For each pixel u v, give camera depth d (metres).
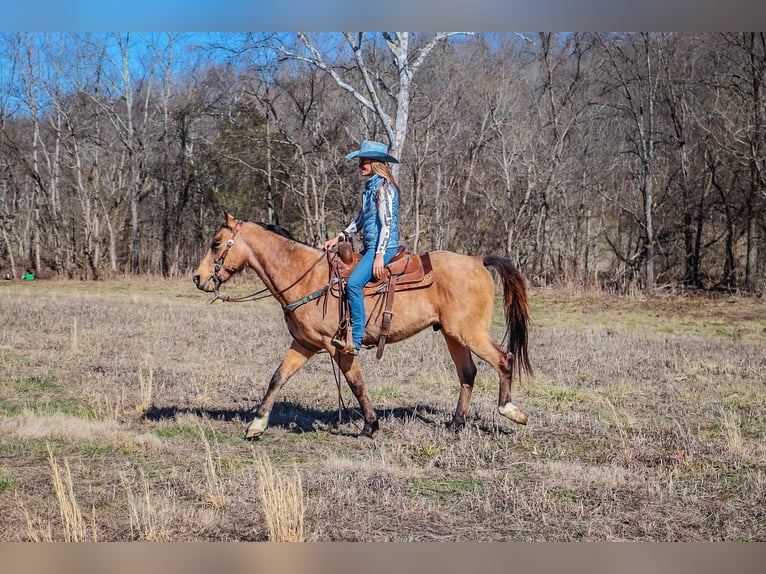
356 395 7.56
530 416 8.39
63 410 8.60
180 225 35.56
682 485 6.10
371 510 5.55
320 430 7.87
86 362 11.73
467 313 7.29
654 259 27.34
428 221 28.05
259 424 7.42
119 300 22.39
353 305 7.10
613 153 28.91
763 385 10.16
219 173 34.62
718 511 5.51
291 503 5.22
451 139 28.44
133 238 34.97
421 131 28.50
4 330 15.07
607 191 28.19
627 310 20.52
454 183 29.53
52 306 19.61
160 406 8.86
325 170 29.38
